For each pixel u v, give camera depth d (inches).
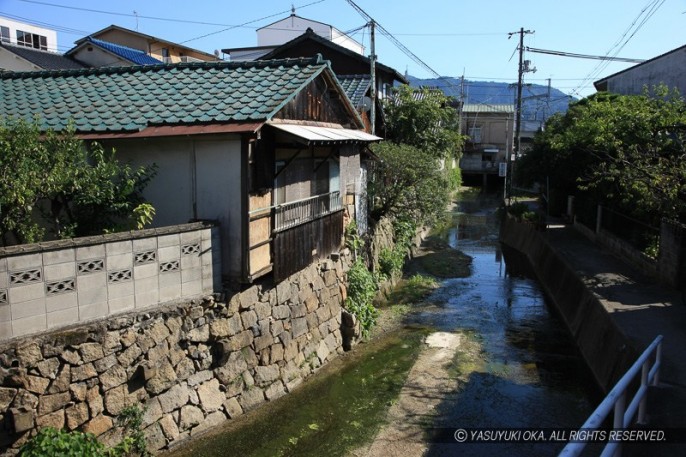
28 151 303.9
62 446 258.8
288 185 426.6
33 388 264.2
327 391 426.6
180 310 337.1
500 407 410.3
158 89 426.6
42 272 268.5
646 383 249.9
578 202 942.4
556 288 693.3
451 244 1091.9
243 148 353.1
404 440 361.1
